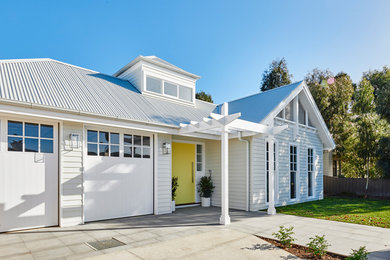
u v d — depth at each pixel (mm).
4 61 7465
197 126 7590
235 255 4418
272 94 11812
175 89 11328
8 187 5609
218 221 7102
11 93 5605
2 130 5578
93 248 4668
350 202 11875
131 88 10148
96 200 6918
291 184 11555
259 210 9320
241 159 9547
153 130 7609
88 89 8016
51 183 6191
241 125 7672
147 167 8125
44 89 6598
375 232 6008
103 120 6574
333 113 21156
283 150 11023
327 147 13945
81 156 6590
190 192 10453
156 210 8094
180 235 5578
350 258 3855
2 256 4238
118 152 7473
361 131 15312
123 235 5539
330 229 6277
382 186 14172
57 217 6242
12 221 5648
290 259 4266
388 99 14164
